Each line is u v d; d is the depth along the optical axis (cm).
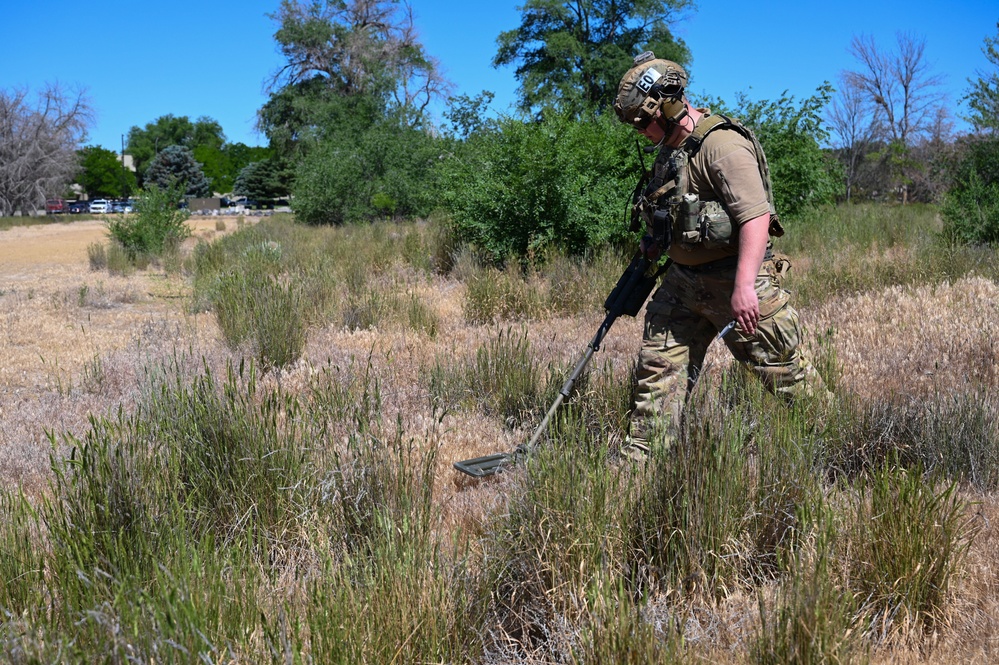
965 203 1194
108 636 225
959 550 283
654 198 381
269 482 346
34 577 278
